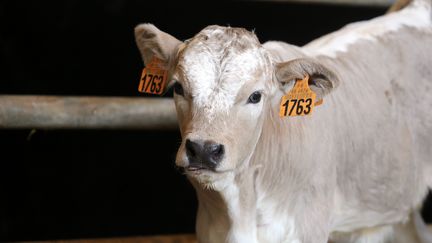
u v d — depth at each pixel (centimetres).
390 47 484
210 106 353
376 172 467
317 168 422
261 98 370
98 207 871
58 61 978
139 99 523
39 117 500
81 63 989
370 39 483
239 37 374
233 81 357
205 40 372
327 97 433
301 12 1015
